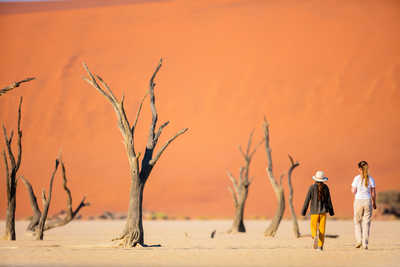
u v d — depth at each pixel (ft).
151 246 172.96
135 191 169.17
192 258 130.21
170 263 118.52
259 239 226.79
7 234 214.07
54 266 112.27
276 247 173.47
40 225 219.00
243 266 113.60
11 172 215.72
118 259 127.13
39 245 176.65
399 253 147.74
